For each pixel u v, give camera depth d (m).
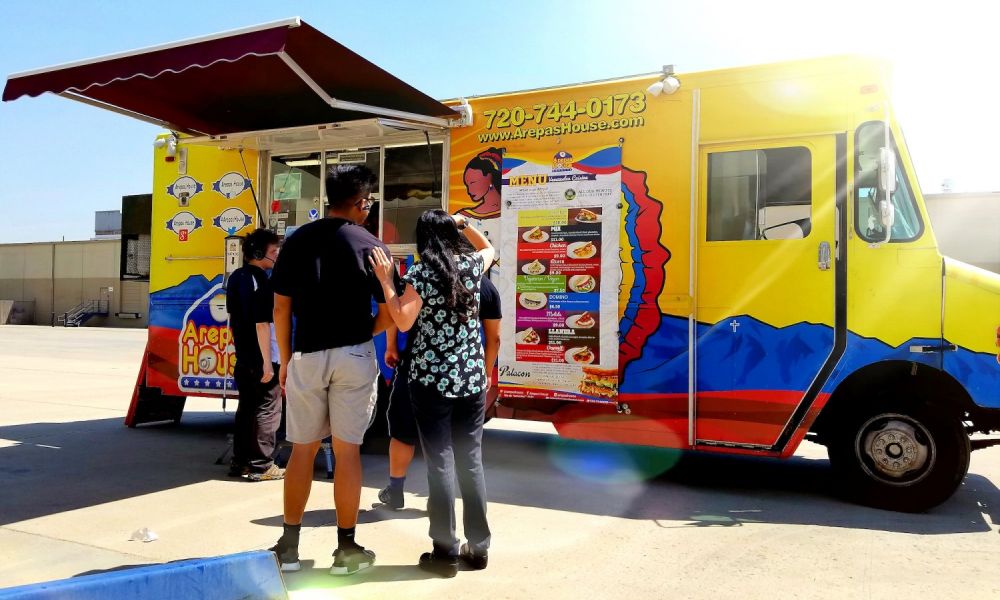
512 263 5.99
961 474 4.81
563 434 5.80
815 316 5.12
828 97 5.18
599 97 5.80
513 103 6.09
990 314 4.75
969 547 4.18
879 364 5.04
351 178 3.82
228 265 7.04
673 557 3.98
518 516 4.76
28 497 5.03
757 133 5.33
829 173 5.15
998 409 4.79
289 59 5.01
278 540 3.99
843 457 5.11
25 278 50.50
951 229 26.34
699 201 5.46
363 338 3.69
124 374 13.93
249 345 5.57
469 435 3.78
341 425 3.64
